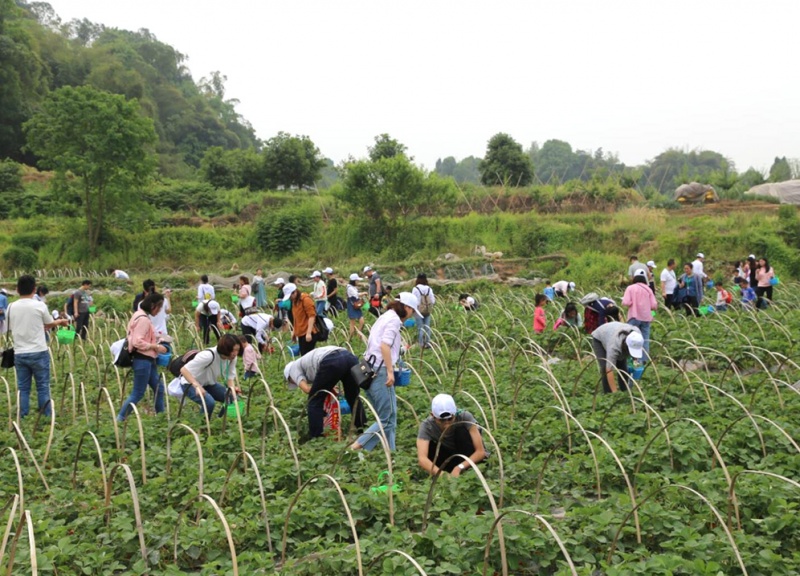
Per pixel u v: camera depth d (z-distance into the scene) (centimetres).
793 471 866
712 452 928
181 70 15238
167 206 5775
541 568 662
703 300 2661
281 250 4834
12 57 8112
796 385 1331
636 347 1212
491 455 945
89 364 1861
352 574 647
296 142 7088
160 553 710
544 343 1908
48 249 4709
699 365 1642
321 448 1020
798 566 634
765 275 2503
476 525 691
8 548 692
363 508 767
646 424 1070
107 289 3528
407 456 973
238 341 1181
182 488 851
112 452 1010
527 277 3825
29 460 1008
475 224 4578
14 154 8094
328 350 1065
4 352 1247
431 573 620
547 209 5206
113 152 4538
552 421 1086
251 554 660
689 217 4669
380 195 4588
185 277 3788
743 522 728
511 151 6600
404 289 3544
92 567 664
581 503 809
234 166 7031
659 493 795
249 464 957
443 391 1334
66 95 4522
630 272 2583
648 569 615
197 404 1343
